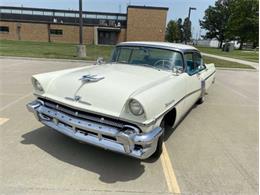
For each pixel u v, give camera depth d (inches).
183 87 155.9
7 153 135.3
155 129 118.8
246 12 2059.5
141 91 119.0
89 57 642.8
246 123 213.3
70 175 119.5
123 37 1744.6
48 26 1720.0
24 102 229.1
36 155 135.2
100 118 118.0
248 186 120.9
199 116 225.3
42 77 142.1
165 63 165.0
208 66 265.3
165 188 114.9
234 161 144.5
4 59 546.3
